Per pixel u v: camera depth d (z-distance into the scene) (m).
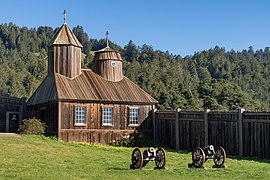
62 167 17.91
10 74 111.31
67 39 34.75
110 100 33.31
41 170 16.39
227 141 26.58
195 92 66.94
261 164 21.12
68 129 31.30
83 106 32.22
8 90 98.69
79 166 18.48
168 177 15.35
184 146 30.77
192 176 15.94
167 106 61.94
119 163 20.09
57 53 34.31
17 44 169.00
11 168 16.70
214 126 27.84
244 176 16.08
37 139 28.88
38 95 34.69
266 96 101.69
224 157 18.86
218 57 148.38
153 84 95.12
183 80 115.69
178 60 141.50
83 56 158.12
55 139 30.45
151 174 16.22
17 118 35.66
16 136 28.34
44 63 132.00
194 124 29.81
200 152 18.62
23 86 105.62
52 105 32.03
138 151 18.06
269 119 23.53
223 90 64.69
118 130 33.75
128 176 15.32
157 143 33.41
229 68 133.62
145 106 35.41
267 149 23.59
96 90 33.75
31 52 164.62
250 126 24.94
